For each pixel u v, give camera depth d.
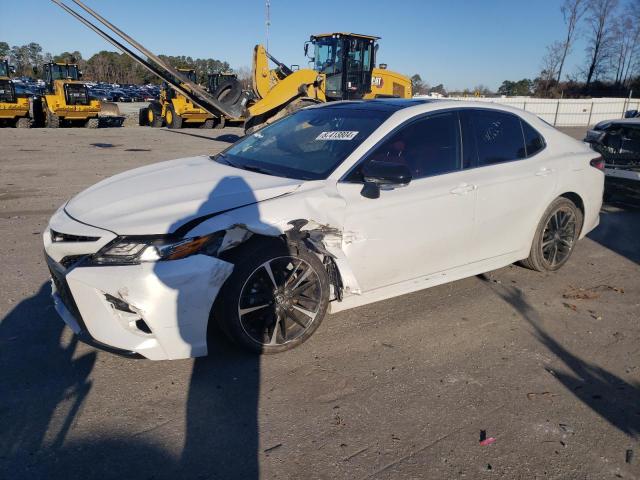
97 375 3.13
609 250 6.08
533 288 4.76
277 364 3.33
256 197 3.23
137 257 2.86
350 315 4.08
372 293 3.75
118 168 10.73
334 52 17.00
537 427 2.81
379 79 18.05
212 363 3.30
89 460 2.45
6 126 23.19
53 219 3.33
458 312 4.21
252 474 2.41
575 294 4.66
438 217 3.88
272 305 3.31
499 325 4.01
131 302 2.83
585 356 3.60
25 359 3.26
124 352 2.92
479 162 4.24
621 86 45.03
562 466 2.53
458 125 4.19
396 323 3.97
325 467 2.47
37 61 110.38
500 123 4.52
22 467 2.38
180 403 2.90
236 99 16.31
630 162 7.73
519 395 3.11
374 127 3.81
